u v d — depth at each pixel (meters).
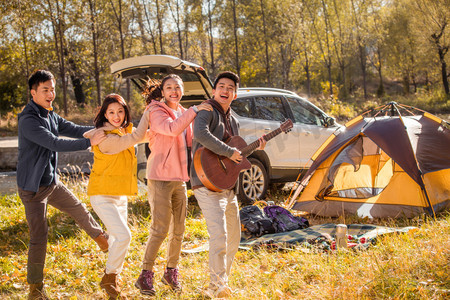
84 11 23.61
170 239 3.96
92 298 3.96
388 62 44.84
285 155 7.64
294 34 31.94
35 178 3.74
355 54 40.34
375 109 6.73
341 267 3.97
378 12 40.41
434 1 33.78
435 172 6.10
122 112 3.78
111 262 3.63
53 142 3.59
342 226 4.61
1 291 4.20
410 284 3.27
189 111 3.61
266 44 31.73
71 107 26.44
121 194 3.67
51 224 6.08
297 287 3.77
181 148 3.85
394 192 6.22
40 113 3.82
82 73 26.77
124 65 6.47
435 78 42.72
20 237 5.77
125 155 3.72
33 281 3.82
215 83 3.80
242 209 5.86
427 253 3.82
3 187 8.88
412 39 40.09
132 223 6.12
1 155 11.43
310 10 36.69
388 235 4.92
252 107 7.39
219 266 3.55
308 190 6.84
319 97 31.70
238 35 32.50
